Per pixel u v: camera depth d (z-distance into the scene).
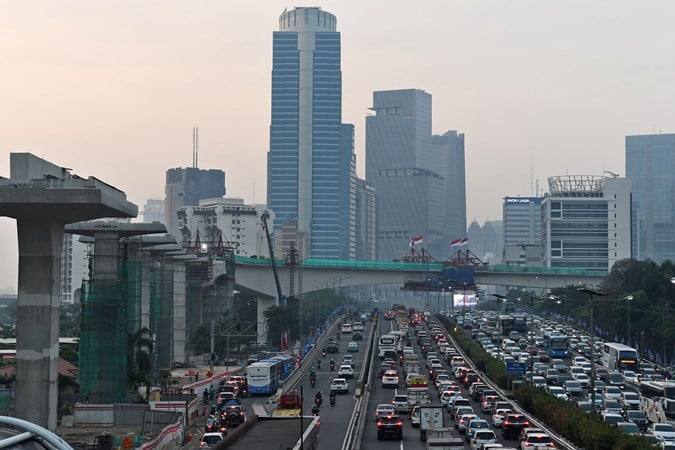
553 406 147.25
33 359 129.12
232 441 115.31
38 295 129.88
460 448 110.31
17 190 123.81
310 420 137.25
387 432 141.50
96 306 180.75
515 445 129.62
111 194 127.81
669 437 132.38
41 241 130.25
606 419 147.12
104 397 177.88
